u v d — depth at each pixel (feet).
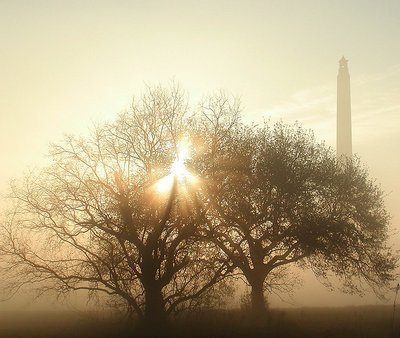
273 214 147.74
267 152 150.92
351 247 160.56
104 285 133.59
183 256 131.75
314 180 155.74
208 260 133.59
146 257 130.31
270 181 147.02
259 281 152.25
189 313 130.41
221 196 139.44
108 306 133.18
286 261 157.07
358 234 160.45
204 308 130.11
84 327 131.54
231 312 139.85
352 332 119.65
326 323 133.69
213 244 138.10
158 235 129.49
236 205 144.15
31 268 132.87
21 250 133.39
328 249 151.84
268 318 133.49
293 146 156.66
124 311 132.57
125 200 131.03
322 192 158.20
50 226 133.39
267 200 148.05
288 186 147.74
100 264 132.98
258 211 148.15
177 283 132.77
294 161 152.66
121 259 131.13
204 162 135.13
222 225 140.77
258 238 150.41
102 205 133.18
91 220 132.05
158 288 130.31
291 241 150.00
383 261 165.99
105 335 124.57
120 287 132.36
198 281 131.75
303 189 150.92
